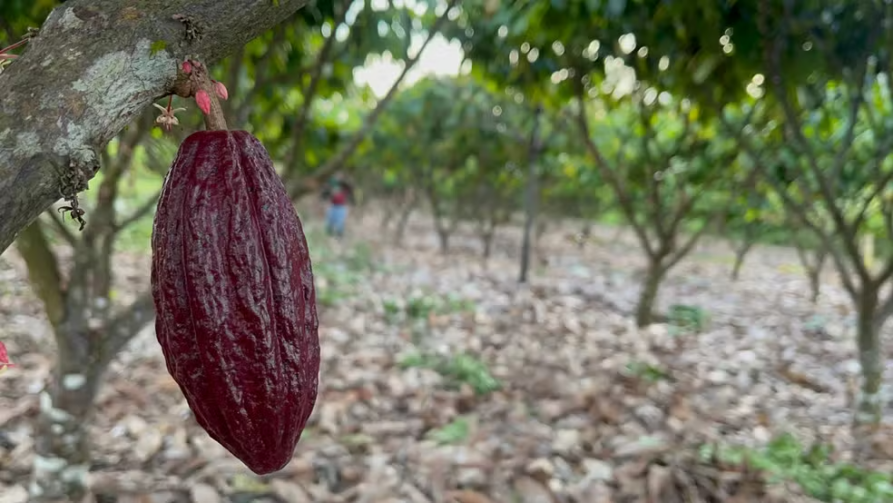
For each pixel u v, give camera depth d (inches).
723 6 138.4
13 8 103.0
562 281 404.5
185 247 35.7
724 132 259.1
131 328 117.7
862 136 241.6
